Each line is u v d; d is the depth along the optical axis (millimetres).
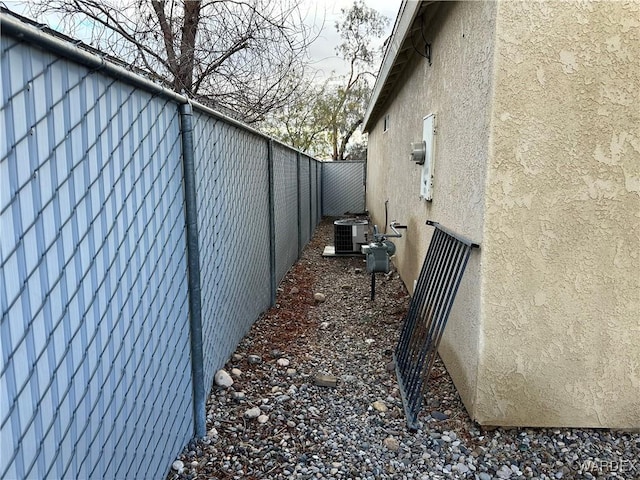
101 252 1440
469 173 2656
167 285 2057
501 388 2496
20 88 1028
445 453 2369
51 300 1166
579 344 2436
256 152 4164
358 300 5250
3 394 984
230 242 3297
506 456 2346
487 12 2357
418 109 4652
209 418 2650
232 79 5785
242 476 2158
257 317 4375
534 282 2393
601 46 2209
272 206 4777
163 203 2002
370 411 2789
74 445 1294
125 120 1614
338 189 14758
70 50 1195
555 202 2326
